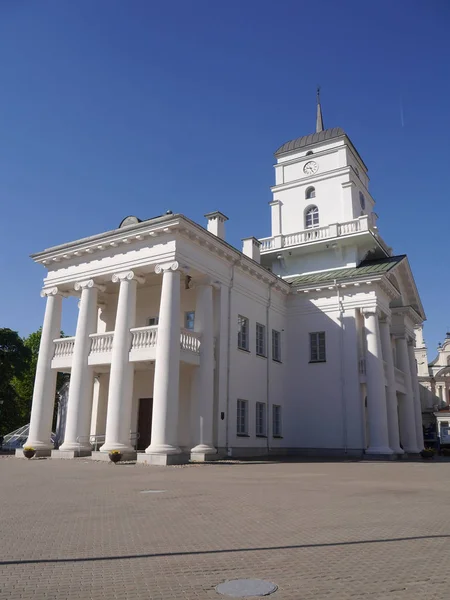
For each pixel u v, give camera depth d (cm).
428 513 834
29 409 4988
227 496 1025
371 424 2645
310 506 900
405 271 3372
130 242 2270
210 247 2311
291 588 455
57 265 2552
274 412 2808
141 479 1359
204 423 2122
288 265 3422
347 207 3388
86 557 562
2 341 3569
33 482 1284
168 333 2020
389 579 480
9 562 543
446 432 4100
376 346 2747
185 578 485
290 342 3019
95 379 2698
